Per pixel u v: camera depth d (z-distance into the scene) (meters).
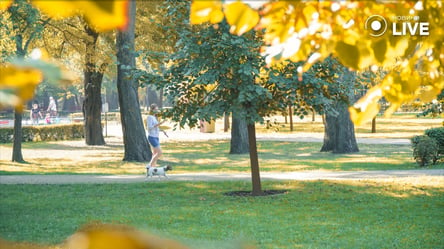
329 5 1.76
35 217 13.18
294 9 1.71
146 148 29.91
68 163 28.84
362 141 39.59
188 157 31.53
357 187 17.39
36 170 24.92
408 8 1.83
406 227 12.01
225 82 14.49
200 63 14.57
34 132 47.03
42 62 0.60
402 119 72.75
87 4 0.56
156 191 17.45
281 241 10.80
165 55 15.59
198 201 15.71
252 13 1.28
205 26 14.49
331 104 15.93
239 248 0.65
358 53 1.78
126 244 0.55
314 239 10.98
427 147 23.19
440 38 1.90
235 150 33.44
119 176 21.12
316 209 14.28
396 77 2.07
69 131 49.59
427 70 2.09
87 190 17.70
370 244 10.48
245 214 13.69
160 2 29.22
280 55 1.74
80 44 32.94
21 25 25.86
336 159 28.17
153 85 15.88
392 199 15.43
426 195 15.89
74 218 13.04
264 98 14.65
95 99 41.72
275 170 23.22
